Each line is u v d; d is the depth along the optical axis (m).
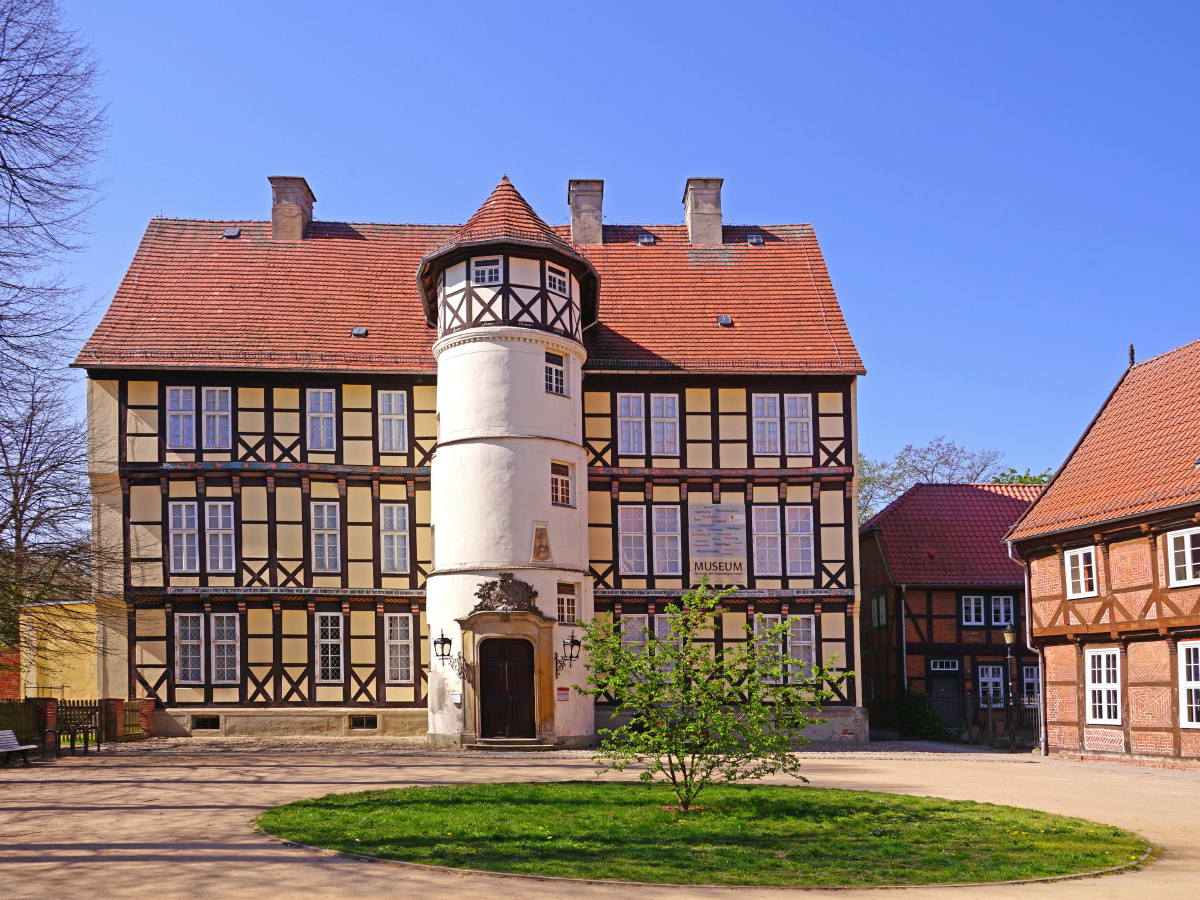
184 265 29.64
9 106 16.16
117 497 26.61
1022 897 9.61
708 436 28.31
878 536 34.69
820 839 12.06
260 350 27.36
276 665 26.56
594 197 32.47
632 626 27.58
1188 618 21.28
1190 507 21.06
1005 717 33.00
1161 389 25.62
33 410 21.59
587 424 28.11
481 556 24.12
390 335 28.48
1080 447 27.27
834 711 27.56
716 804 14.41
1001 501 36.06
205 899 8.94
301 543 26.97
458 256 25.39
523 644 24.20
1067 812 14.91
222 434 27.05
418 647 27.08
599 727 26.69
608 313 29.66
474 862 10.45
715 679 14.20
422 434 27.73
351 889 9.31
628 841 11.71
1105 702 23.97
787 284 31.06
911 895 9.66
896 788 17.31
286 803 14.12
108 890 9.25
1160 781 19.20
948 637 33.38
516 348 24.78
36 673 30.23
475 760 20.64
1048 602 26.09
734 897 9.46
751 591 27.77
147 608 26.47
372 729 26.64
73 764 19.33
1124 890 9.98
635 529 27.91
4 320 16.73
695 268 31.47
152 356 26.75
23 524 23.48
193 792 15.31
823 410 28.56
